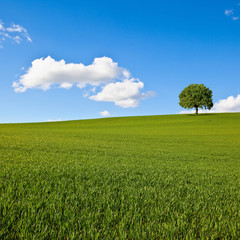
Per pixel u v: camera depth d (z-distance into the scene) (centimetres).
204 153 1516
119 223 255
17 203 297
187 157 1261
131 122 6475
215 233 241
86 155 1070
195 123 5497
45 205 302
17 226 236
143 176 579
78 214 278
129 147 1692
